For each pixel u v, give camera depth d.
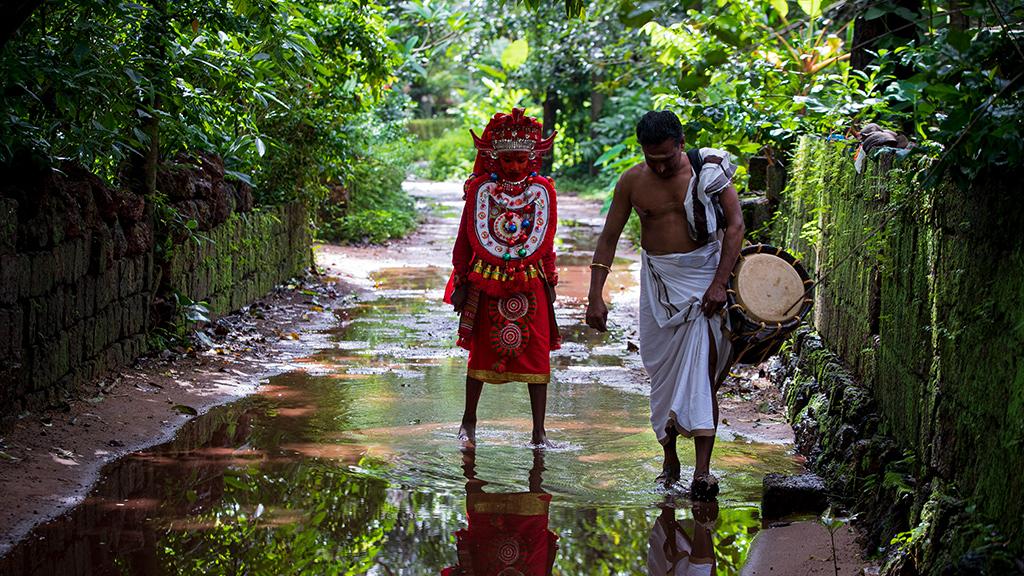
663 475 5.60
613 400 7.50
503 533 4.70
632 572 4.27
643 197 5.54
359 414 6.88
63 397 6.34
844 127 7.09
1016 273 3.33
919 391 4.40
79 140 6.60
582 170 35.94
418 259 16.53
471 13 19.83
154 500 5.03
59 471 5.30
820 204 6.97
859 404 5.37
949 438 3.93
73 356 6.50
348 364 8.48
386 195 21.39
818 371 6.54
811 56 9.38
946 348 3.99
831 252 6.65
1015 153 3.36
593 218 25.42
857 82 7.46
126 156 7.37
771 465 5.93
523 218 6.52
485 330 6.40
